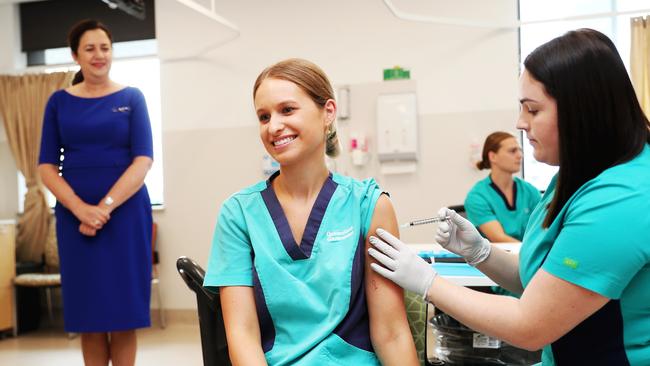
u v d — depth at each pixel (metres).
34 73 5.26
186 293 5.01
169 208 5.09
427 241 4.62
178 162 5.08
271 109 1.24
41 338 4.49
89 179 2.31
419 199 4.66
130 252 2.33
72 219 2.30
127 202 2.33
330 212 1.26
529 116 1.11
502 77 4.54
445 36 4.64
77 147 2.33
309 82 1.25
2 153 5.45
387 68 4.73
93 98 2.35
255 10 4.96
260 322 1.24
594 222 0.96
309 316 1.20
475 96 4.59
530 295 1.02
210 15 3.90
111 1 4.00
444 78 4.64
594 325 1.04
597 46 1.03
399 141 4.60
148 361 3.65
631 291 1.01
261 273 1.23
